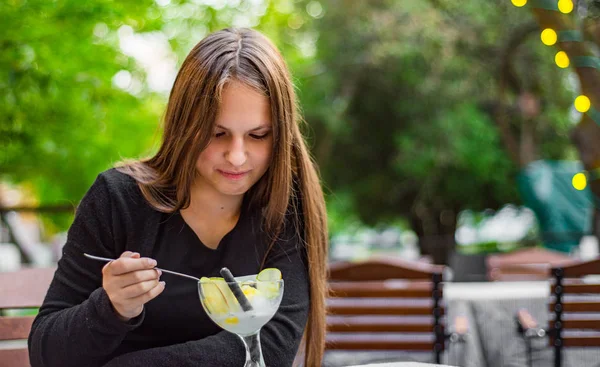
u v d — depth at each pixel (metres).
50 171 5.77
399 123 10.12
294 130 1.65
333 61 9.88
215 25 5.54
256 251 1.63
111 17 4.74
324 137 10.12
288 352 1.52
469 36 9.11
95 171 5.87
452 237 10.70
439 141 9.42
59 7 4.52
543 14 4.06
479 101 9.58
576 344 3.02
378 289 3.16
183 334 1.58
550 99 9.30
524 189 6.21
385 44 9.23
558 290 3.02
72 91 5.01
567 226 6.04
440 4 9.38
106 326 1.29
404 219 11.06
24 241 7.42
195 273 1.60
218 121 1.44
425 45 9.24
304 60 9.06
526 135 8.82
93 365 1.39
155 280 1.28
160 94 6.50
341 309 3.18
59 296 1.50
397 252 11.13
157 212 1.58
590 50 4.05
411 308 3.14
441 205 10.55
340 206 10.20
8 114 4.65
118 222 1.56
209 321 1.58
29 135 4.91
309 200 1.67
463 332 3.04
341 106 9.79
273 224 1.62
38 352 1.39
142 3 4.75
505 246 10.11
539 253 5.29
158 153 1.61
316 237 1.68
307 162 1.68
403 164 9.66
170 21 5.38
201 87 1.44
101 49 5.07
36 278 2.10
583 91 4.06
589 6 5.01
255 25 6.02
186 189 1.52
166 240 1.59
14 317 2.00
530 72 9.16
